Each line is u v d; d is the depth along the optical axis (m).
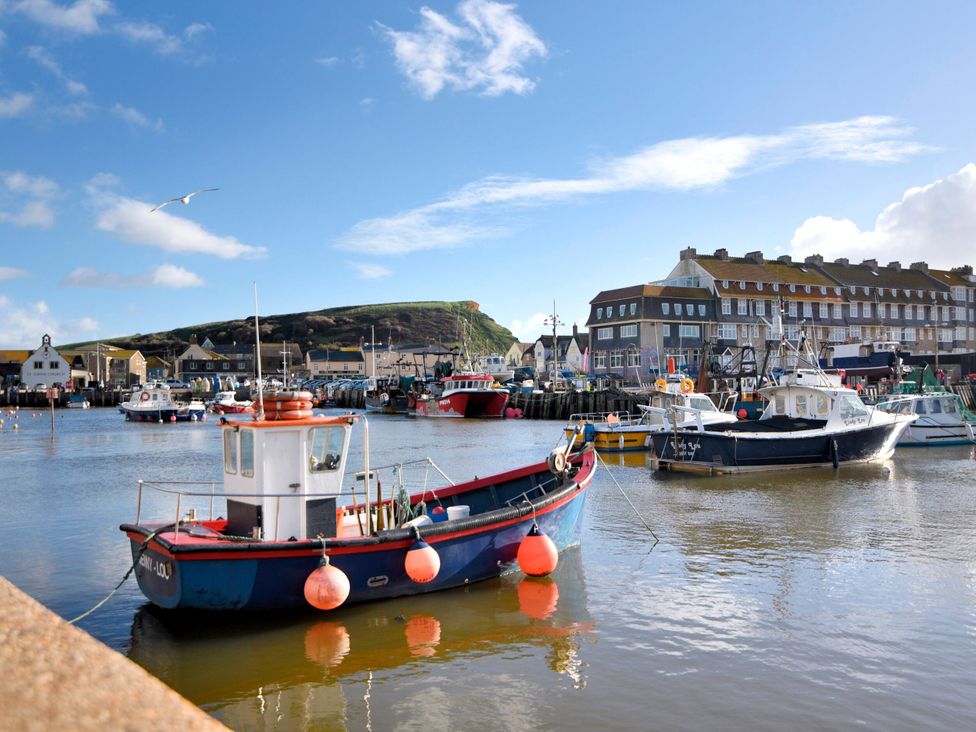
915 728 7.41
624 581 12.52
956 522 16.84
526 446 38.72
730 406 39.53
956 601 11.15
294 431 11.16
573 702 8.12
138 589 12.63
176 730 1.45
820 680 8.52
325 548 10.51
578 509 14.16
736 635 9.98
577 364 96.38
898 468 26.00
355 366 134.88
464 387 67.62
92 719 1.40
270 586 10.41
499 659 9.37
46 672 1.53
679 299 70.81
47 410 94.19
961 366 63.72
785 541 15.18
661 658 9.27
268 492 11.05
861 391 41.97
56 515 19.94
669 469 26.33
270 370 143.75
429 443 40.84
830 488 21.88
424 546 11.20
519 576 12.81
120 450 41.12
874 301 78.75
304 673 9.05
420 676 8.91
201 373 136.00
